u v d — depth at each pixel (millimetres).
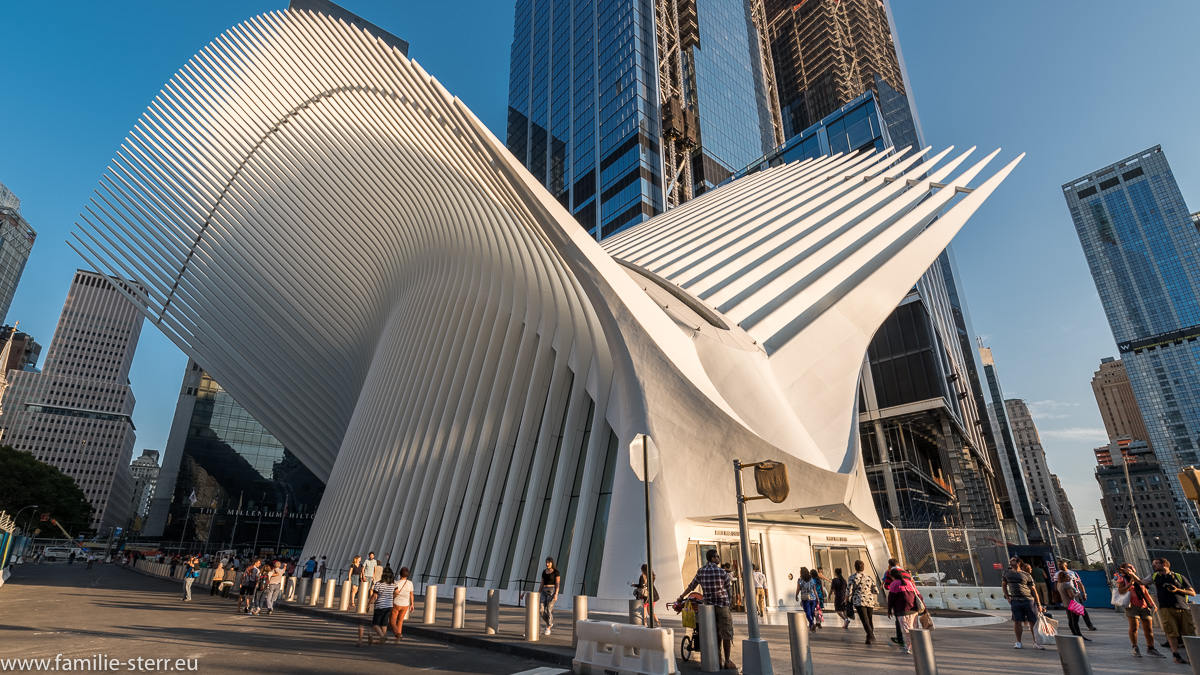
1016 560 10672
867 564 18391
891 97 97500
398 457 25344
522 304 22922
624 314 16578
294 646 9938
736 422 15109
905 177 29172
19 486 62781
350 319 35000
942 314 64375
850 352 20359
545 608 11289
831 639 11539
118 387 164000
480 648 10172
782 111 110688
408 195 27469
